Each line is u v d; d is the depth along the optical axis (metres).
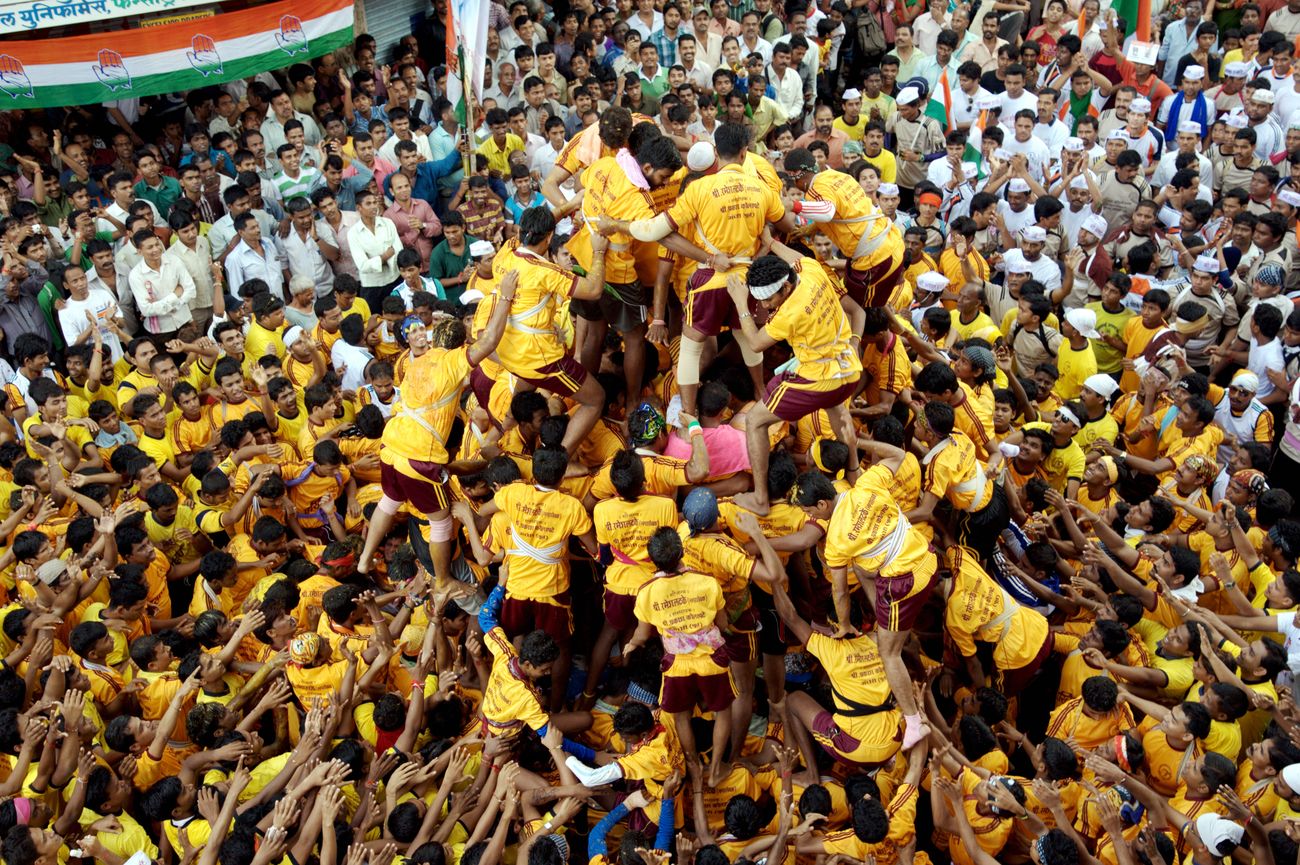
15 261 10.04
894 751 6.78
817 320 6.34
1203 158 13.74
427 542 7.94
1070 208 12.65
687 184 6.98
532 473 6.97
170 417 9.68
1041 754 6.72
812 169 8.95
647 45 14.75
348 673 7.13
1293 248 11.91
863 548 6.28
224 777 6.79
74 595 7.73
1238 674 7.25
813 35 17.20
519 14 14.95
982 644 7.66
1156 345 10.35
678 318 7.73
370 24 14.97
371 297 11.88
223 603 8.36
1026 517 8.52
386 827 6.44
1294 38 16.50
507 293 6.50
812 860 6.53
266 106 13.16
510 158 13.17
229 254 11.31
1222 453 9.79
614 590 6.80
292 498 9.16
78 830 6.37
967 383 8.62
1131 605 7.64
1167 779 6.72
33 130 11.79
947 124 14.83
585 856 7.01
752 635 6.84
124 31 11.38
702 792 6.84
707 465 6.77
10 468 9.05
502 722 6.74
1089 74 15.35
